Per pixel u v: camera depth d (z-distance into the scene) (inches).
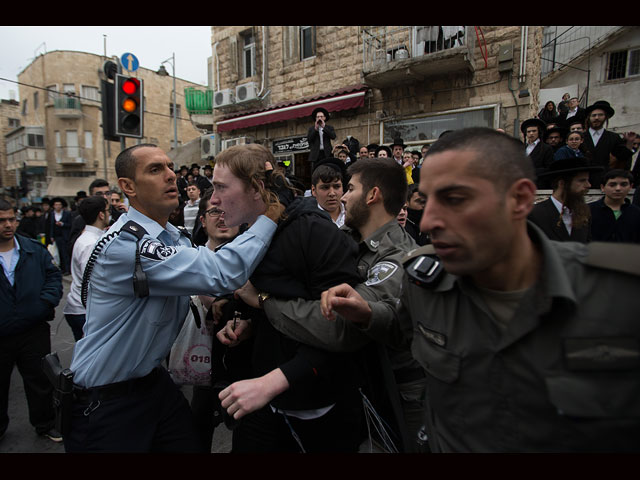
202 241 114.2
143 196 59.1
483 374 32.4
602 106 198.1
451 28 288.8
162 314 57.2
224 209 54.4
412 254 42.6
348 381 55.2
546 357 28.7
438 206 30.2
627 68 522.3
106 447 54.7
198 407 75.4
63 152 1011.3
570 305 28.0
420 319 38.8
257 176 53.0
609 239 138.5
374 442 60.8
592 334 27.3
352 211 69.2
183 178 330.6
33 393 108.3
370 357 57.2
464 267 30.3
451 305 35.7
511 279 31.8
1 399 107.0
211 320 73.7
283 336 54.5
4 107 1262.3
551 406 28.6
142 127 207.2
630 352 26.3
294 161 404.8
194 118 610.2
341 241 53.1
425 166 31.5
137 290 51.0
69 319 125.0
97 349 56.0
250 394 46.4
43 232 391.2
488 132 29.9
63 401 55.5
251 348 65.5
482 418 32.7
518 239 31.1
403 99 326.6
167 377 64.6
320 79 374.3
